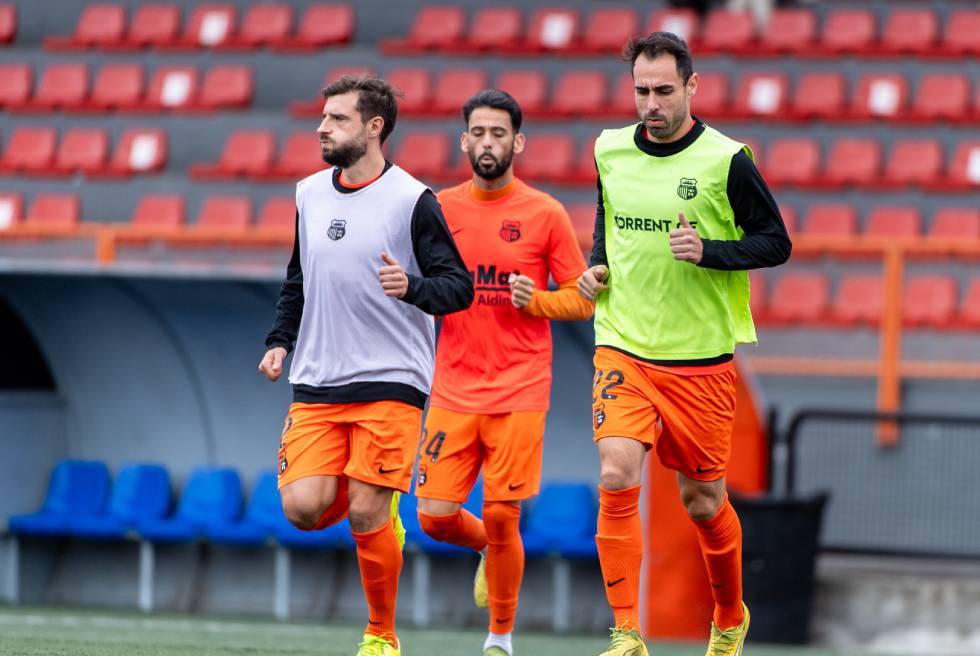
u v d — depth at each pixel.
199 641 24.45
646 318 16.92
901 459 33.91
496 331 20.19
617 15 60.50
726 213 16.80
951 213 48.22
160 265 38.78
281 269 38.31
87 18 63.62
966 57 54.56
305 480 16.53
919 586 30.75
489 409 20.09
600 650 26.81
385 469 16.45
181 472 35.41
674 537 29.64
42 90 60.50
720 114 53.19
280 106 59.00
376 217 16.56
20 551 34.62
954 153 51.69
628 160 17.05
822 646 30.81
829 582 31.19
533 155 53.91
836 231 48.53
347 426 16.75
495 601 20.25
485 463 20.34
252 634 27.39
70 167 55.00
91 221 54.38
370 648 16.94
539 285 20.53
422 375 16.78
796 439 33.12
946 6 59.06
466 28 61.94
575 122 54.28
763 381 37.31
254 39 61.78
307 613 33.75
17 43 63.81
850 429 34.09
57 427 35.66
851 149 51.78
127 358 35.00
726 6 63.19
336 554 34.09
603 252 17.48
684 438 17.03
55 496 35.03
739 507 30.22
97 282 33.03
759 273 43.38
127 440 35.62
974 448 33.50
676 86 16.50
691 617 29.55
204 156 56.84
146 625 29.09
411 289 15.80
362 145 16.61
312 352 16.75
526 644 27.86
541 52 57.78
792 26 58.91
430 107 56.75
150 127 57.31
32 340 35.78
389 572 16.78
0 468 34.34
